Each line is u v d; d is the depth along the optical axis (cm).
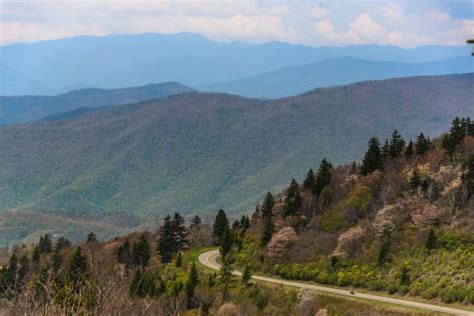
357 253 8412
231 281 8506
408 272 7294
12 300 1595
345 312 6438
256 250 10219
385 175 10306
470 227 7575
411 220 8506
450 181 8919
